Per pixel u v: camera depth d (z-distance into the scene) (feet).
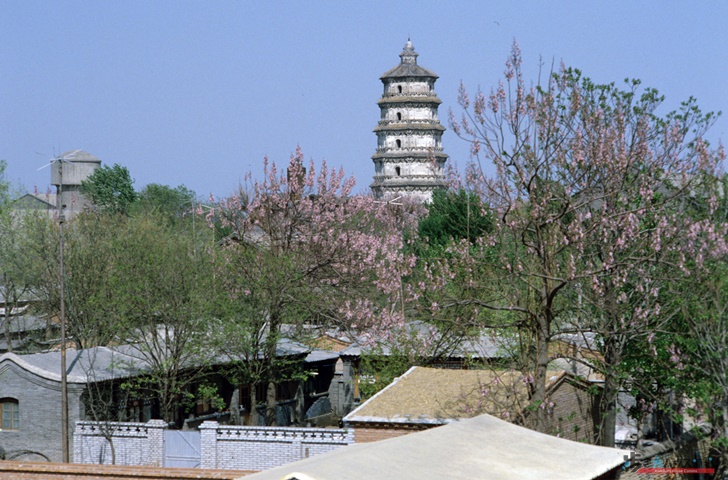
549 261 117.08
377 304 191.62
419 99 604.90
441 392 137.80
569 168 118.32
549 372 137.90
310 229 194.59
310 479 68.49
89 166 510.58
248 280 180.65
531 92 116.16
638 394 131.95
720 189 126.00
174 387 168.04
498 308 119.03
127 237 218.18
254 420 186.19
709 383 112.88
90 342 211.61
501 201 118.42
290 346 206.59
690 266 118.42
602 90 119.03
